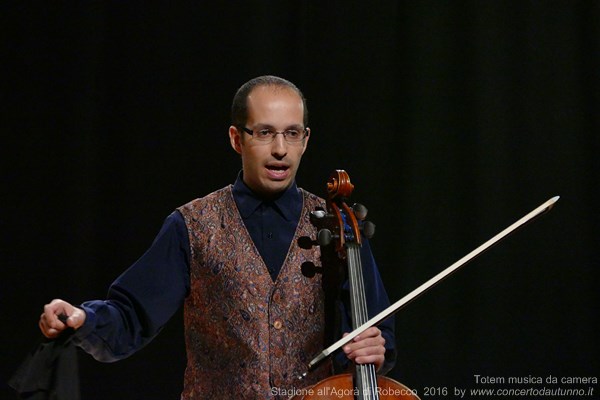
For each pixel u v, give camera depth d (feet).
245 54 37.70
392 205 38.58
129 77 37.50
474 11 39.11
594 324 38.65
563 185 39.04
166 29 37.78
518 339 38.45
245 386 21.39
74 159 36.60
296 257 22.59
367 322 20.90
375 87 38.70
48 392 18.54
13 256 36.40
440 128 38.81
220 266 22.22
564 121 39.19
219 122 37.68
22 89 36.88
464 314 38.40
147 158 37.42
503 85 39.06
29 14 37.09
